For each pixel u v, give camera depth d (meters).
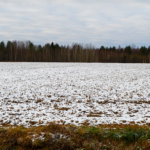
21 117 11.08
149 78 25.61
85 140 7.57
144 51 109.75
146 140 7.64
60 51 95.81
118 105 14.38
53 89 19.50
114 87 20.67
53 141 7.32
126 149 7.05
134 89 19.64
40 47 103.75
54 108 13.38
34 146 7.12
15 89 19.00
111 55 99.62
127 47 116.44
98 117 11.31
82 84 22.17
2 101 14.85
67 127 8.57
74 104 14.61
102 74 29.53
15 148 7.10
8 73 28.89
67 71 32.19
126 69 35.75
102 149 7.02
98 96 17.16
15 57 85.38
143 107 13.76
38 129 8.41
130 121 10.44
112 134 8.10
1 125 9.64
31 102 14.92
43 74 28.67
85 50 99.06
